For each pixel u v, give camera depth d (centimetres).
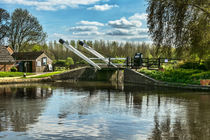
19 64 4844
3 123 977
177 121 998
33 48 6481
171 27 2173
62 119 1047
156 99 1583
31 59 4847
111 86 2583
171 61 3055
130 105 1383
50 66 5209
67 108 1305
